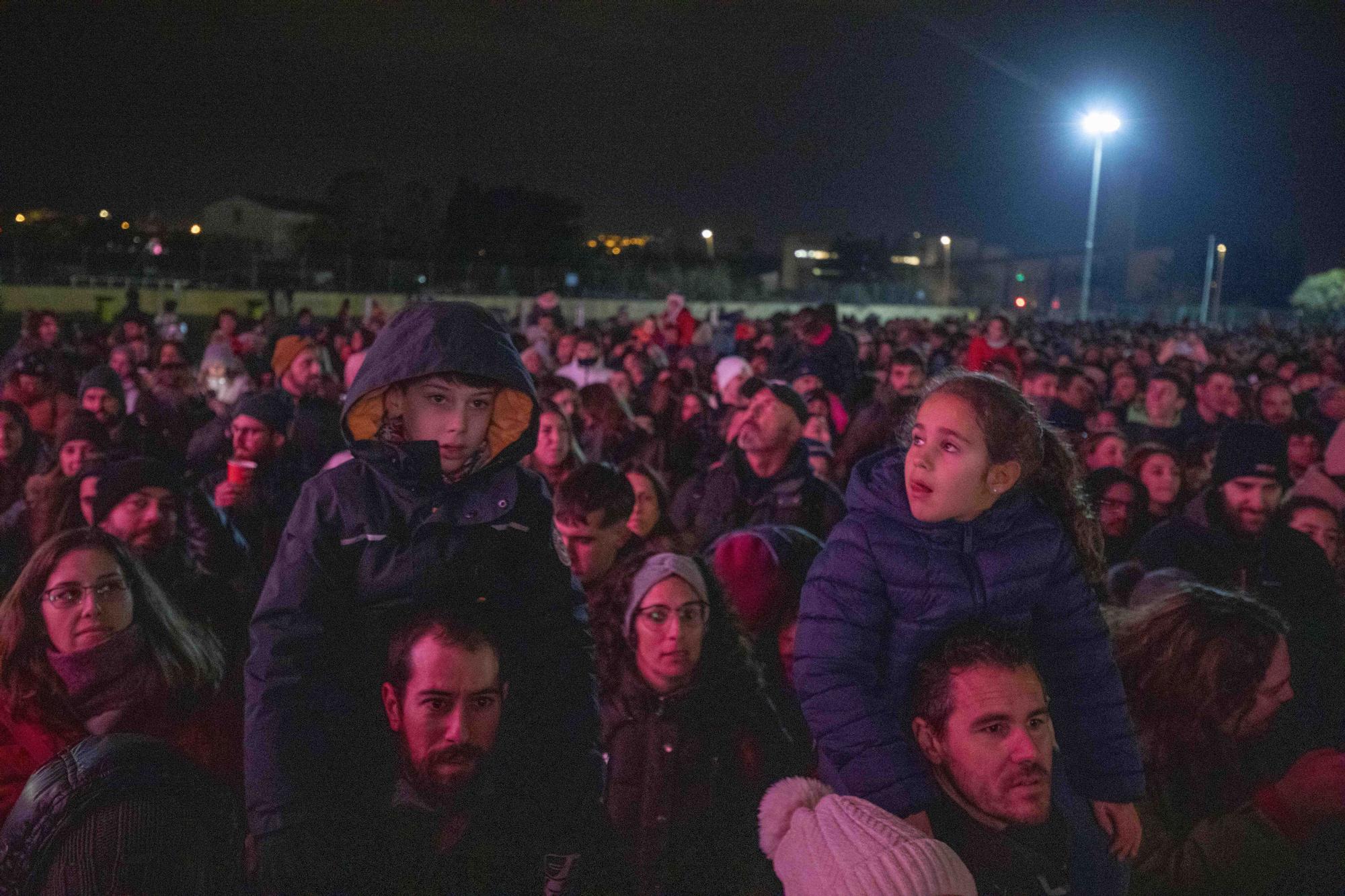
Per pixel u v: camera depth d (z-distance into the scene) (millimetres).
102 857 1627
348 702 2289
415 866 2264
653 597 2992
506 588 2406
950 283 80562
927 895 1576
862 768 2152
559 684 2447
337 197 62219
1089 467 5320
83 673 2639
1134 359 13680
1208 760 2682
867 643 2250
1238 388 7945
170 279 45188
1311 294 80750
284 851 2160
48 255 42938
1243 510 4344
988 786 2061
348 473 2338
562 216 65938
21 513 4590
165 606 2824
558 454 5020
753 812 2996
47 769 1762
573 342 11789
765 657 3428
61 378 7332
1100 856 2264
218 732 2881
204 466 5949
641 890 2904
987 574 2217
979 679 2059
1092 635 2338
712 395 9961
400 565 2293
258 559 4848
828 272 90188
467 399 2330
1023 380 7867
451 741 2260
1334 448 5062
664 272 59094
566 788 2424
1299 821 2645
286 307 41344
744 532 3627
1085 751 2330
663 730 2986
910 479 2191
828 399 7012
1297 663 3365
